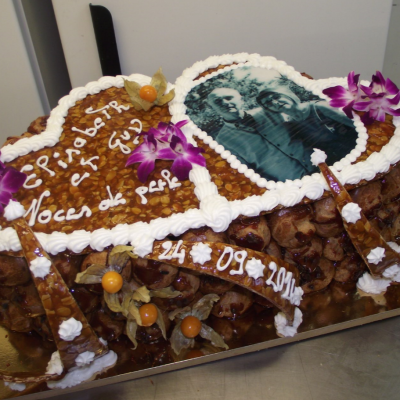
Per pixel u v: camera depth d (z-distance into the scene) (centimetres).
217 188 48
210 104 57
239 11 81
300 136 52
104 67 81
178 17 80
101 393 48
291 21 83
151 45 82
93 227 46
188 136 52
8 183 46
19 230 44
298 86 59
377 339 51
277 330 50
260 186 47
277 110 55
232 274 44
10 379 45
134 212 46
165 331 48
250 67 63
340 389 47
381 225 52
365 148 50
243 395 47
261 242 46
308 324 50
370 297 53
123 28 80
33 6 82
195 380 48
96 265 44
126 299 45
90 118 57
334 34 85
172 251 44
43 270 43
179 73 86
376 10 84
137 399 47
